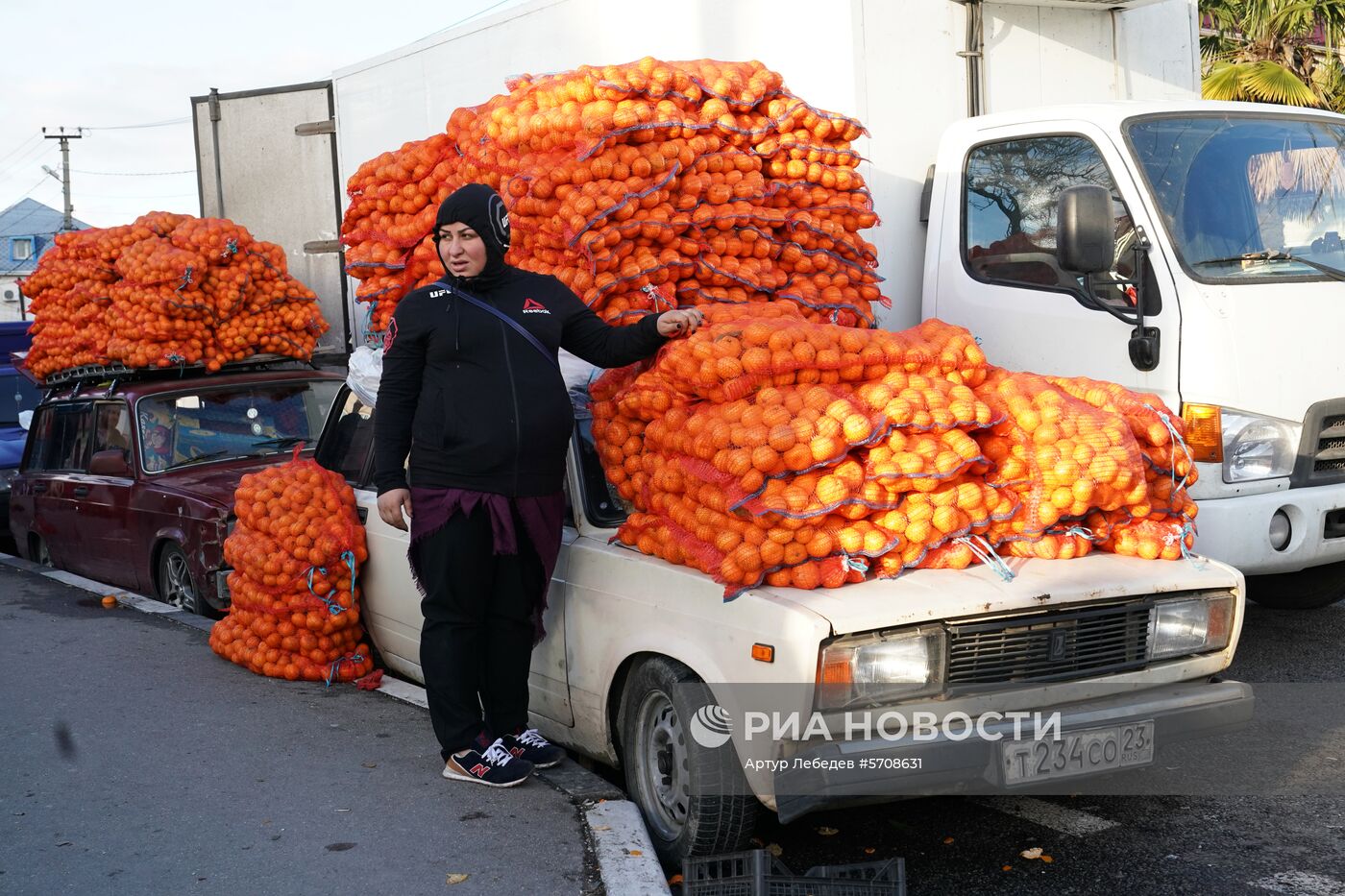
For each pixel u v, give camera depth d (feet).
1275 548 17.79
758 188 16.39
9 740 16.87
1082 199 17.13
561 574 15.05
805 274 17.28
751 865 11.77
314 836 13.32
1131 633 13.64
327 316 33.37
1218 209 18.31
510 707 15.12
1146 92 23.63
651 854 12.78
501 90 26.17
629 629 13.88
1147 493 14.47
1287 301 17.94
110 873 12.52
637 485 14.03
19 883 12.35
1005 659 12.84
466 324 14.12
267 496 19.75
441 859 12.70
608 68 15.87
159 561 27.27
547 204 15.69
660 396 13.67
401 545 18.40
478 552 14.32
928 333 14.48
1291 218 18.84
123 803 14.43
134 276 28.40
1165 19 23.88
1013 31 21.67
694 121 15.99
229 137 34.63
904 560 13.08
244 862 12.70
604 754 14.76
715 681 12.62
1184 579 13.91
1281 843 13.93
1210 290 17.49
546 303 14.40
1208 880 13.09
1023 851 14.02
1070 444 13.70
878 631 12.14
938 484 13.02
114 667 20.72
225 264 29.45
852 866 11.78
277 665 19.80
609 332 14.48
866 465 12.83
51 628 24.14
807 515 12.22
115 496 28.25
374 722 17.37
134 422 28.22
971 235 20.27
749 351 13.03
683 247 15.88
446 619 14.66
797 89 20.86
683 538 13.12
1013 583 13.04
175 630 23.62
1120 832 14.46
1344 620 23.07
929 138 21.02
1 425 44.19
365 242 18.43
